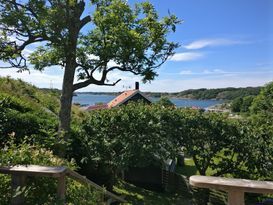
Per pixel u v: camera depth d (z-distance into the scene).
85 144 14.01
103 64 13.23
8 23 10.86
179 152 14.27
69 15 12.11
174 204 14.31
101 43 13.13
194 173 22.36
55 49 13.02
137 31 13.37
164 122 14.13
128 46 12.39
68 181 4.90
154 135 14.02
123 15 13.23
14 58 12.23
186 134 14.18
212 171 16.84
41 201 4.13
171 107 14.98
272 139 13.70
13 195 3.47
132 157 13.90
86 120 14.67
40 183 4.34
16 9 11.21
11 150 4.32
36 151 4.91
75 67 13.25
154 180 18.00
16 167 3.71
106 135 14.24
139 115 14.23
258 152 13.78
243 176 14.11
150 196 15.34
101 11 13.17
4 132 11.31
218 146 14.31
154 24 13.26
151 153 13.85
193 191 14.92
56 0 11.51
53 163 5.15
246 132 14.10
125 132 14.12
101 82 13.52
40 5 11.07
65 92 13.18
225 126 14.23
